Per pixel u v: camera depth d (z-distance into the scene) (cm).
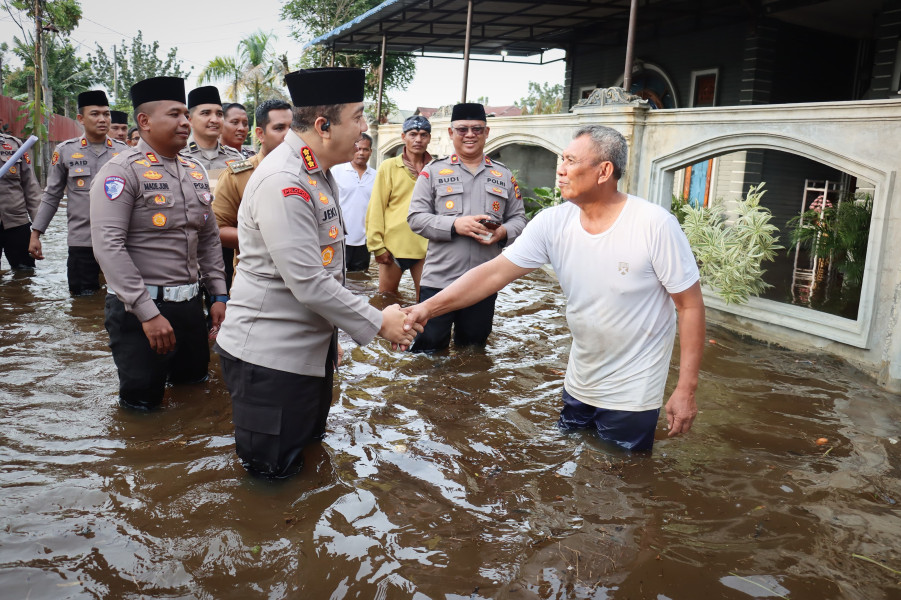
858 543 255
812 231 786
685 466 317
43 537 239
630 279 309
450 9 1309
